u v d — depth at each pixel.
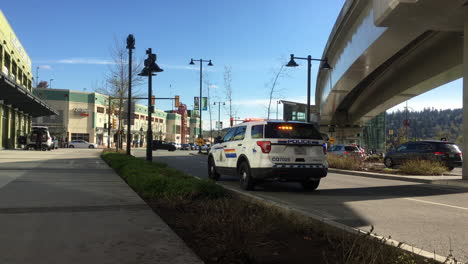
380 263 3.85
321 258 4.23
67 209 6.49
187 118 130.62
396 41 19.14
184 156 35.62
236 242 4.31
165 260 3.91
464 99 14.49
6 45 37.25
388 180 15.63
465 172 14.13
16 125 46.44
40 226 5.25
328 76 38.31
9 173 12.31
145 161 16.97
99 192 8.57
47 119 72.94
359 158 21.58
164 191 8.18
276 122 10.33
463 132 14.41
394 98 37.44
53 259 3.87
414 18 14.69
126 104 23.45
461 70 24.88
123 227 5.27
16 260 3.81
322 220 5.55
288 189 11.39
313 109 66.81
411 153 21.55
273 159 9.95
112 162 16.50
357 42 23.14
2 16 35.81
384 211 7.79
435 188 12.57
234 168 11.49
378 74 33.59
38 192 8.39
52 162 18.38
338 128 59.78
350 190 11.55
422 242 5.36
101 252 4.13
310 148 10.30
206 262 4.04
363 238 4.29
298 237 5.17
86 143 65.06
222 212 6.00
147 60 19.05
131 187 9.71
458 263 4.11
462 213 7.70
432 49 24.98
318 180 11.01
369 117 54.81
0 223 5.39
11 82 28.86
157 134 105.69
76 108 74.62
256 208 6.98
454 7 13.52
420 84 29.94
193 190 8.05
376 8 15.38
